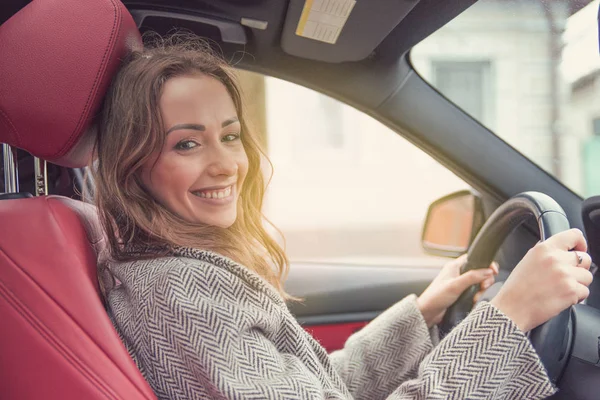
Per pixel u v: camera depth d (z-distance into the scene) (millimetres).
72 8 885
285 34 1458
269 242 1220
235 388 807
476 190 1628
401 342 1264
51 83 880
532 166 1572
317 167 10562
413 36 1422
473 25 1544
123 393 792
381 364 1257
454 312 1271
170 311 848
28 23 876
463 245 1587
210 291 870
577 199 1513
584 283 909
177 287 859
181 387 849
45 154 937
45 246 856
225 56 1565
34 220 874
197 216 978
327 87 1633
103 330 827
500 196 1599
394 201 9844
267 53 1565
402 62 1552
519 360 893
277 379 848
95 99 909
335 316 1887
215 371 816
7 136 911
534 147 1572
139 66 929
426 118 1610
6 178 977
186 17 1427
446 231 1594
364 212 9000
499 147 1588
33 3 896
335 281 1917
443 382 891
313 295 1873
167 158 937
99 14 890
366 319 1901
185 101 933
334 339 1893
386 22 1319
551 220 998
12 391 784
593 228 1128
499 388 892
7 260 821
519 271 937
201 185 960
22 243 843
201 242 964
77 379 785
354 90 1617
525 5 1460
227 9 1395
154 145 920
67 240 883
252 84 1646
